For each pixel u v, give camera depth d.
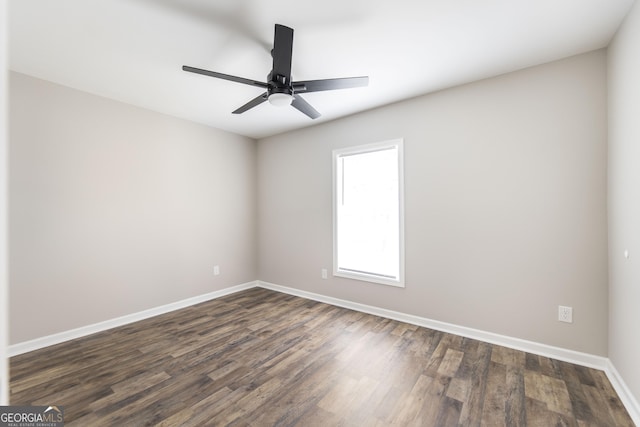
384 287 3.21
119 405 1.79
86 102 2.79
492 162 2.53
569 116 2.21
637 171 1.64
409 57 2.22
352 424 1.64
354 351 2.43
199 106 3.18
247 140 4.39
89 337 2.71
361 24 1.84
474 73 2.46
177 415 1.71
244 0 1.64
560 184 2.25
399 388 1.94
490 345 2.50
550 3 1.67
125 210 3.06
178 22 1.83
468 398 1.84
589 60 2.14
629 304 1.74
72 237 2.71
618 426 1.60
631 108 1.71
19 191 2.43
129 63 2.30
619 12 1.74
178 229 3.53
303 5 1.68
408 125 2.99
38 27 1.86
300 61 2.28
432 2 1.66
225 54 2.19
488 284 2.56
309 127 3.88
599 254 2.12
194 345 2.55
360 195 3.50
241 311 3.40
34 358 2.33
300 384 1.99
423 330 2.83
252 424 1.64
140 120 3.18
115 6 1.68
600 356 2.12
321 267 3.79
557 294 2.27
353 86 2.16
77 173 2.74
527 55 2.20
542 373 2.08
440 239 2.81
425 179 2.89
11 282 2.39
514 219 2.44
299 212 4.01
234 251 4.20
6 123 0.32
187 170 3.62
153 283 3.29
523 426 1.61
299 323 3.03
